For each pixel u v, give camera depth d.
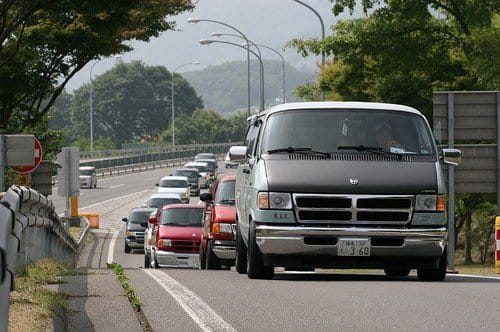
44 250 31.78
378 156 23.73
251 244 23.55
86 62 57.34
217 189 39.59
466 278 25.83
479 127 39.84
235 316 15.43
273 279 23.78
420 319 15.09
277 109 24.83
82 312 15.38
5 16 47.66
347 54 60.62
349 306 16.77
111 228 92.19
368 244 22.89
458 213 64.56
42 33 53.81
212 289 19.66
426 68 59.84
